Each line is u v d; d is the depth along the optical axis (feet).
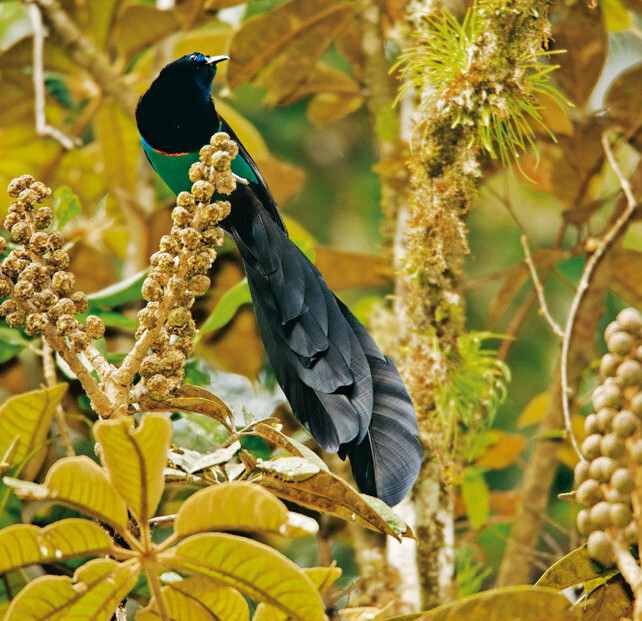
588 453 12.38
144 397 12.96
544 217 42.04
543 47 17.52
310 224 44.88
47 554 11.00
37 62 28.91
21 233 12.77
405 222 22.52
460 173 17.81
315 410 14.83
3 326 21.89
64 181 35.12
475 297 41.19
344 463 24.95
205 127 21.76
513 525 26.78
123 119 33.14
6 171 34.30
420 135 18.11
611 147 29.22
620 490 11.94
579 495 12.36
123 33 30.32
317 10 26.63
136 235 29.58
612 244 26.13
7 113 32.73
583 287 21.65
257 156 34.22
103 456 11.09
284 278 16.76
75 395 24.16
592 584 14.10
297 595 11.10
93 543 11.05
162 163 22.31
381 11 26.27
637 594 11.68
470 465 25.58
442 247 18.22
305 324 15.92
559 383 27.04
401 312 21.39
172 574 13.23
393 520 12.26
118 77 31.04
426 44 19.30
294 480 12.73
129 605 22.57
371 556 21.40
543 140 29.01
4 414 12.01
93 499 10.84
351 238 44.62
